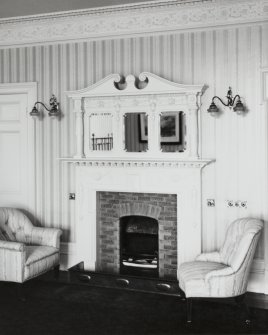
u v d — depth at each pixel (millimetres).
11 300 4230
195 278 3709
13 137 5395
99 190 4953
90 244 5004
